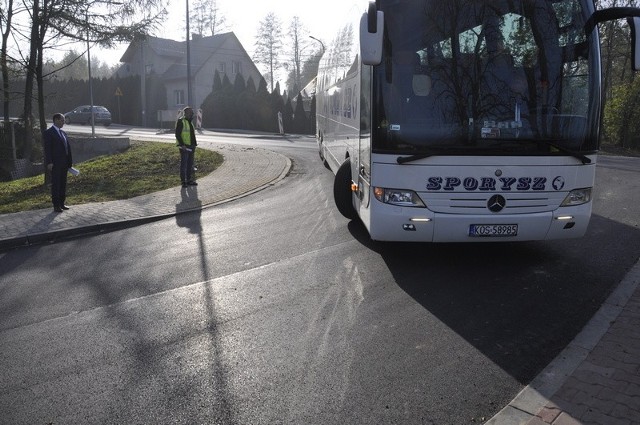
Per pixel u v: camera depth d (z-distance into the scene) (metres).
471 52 5.86
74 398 3.81
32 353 4.55
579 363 4.02
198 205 10.77
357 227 8.57
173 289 6.04
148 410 3.64
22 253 7.85
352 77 8.05
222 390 3.87
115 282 6.36
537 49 5.88
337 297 5.62
